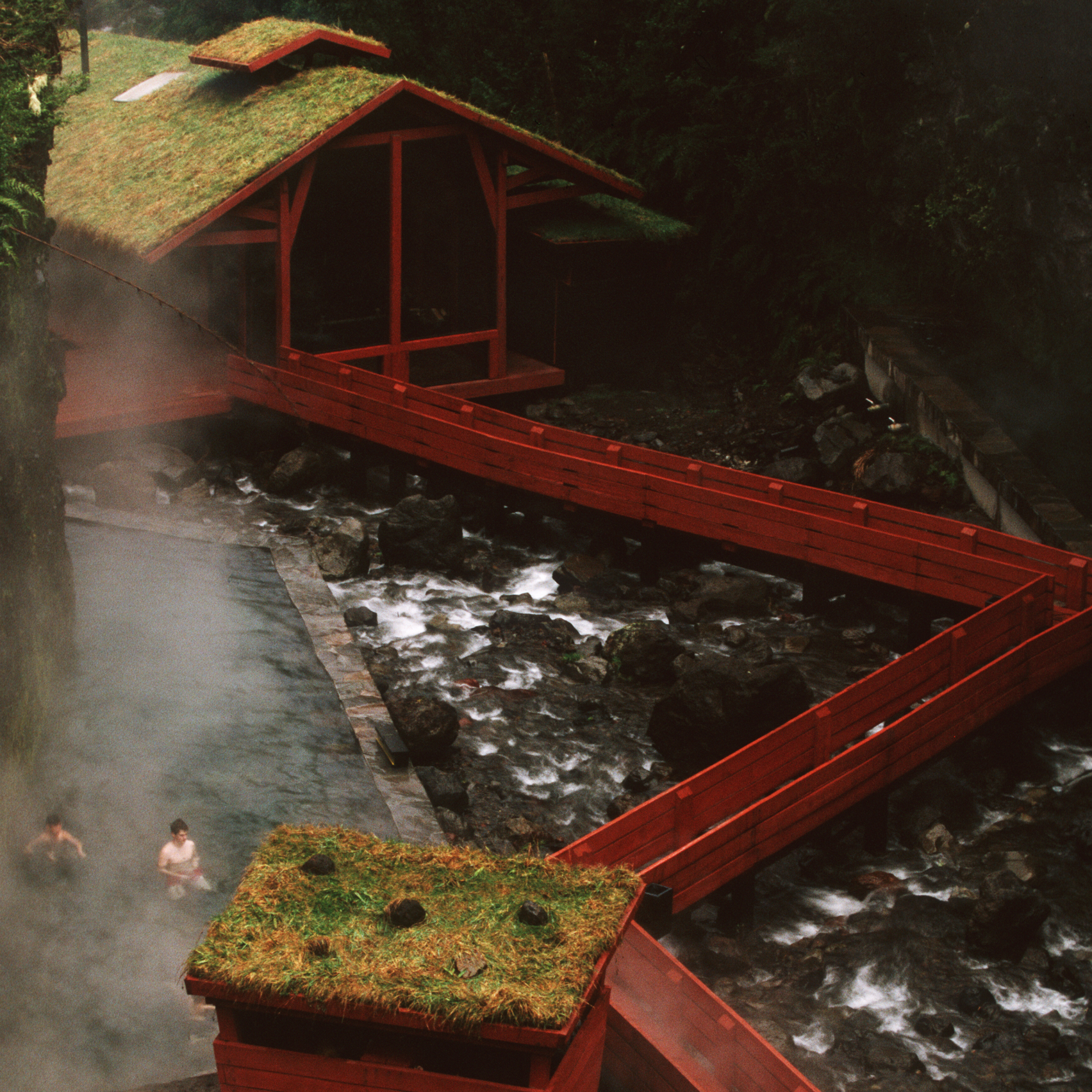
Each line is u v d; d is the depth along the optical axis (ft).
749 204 93.86
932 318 85.05
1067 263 72.43
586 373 94.43
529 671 58.34
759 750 42.04
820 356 89.20
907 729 45.68
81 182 84.89
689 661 57.67
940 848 46.57
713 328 95.96
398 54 120.98
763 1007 38.45
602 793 49.34
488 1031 21.93
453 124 83.25
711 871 39.45
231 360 81.15
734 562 65.41
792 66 89.25
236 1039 23.43
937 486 71.97
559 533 74.38
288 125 79.30
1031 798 50.29
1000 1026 37.81
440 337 86.94
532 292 94.17
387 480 81.76
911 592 59.77
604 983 25.12
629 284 94.07
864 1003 38.99
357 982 22.39
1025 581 55.36
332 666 54.95
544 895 25.02
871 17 81.10
